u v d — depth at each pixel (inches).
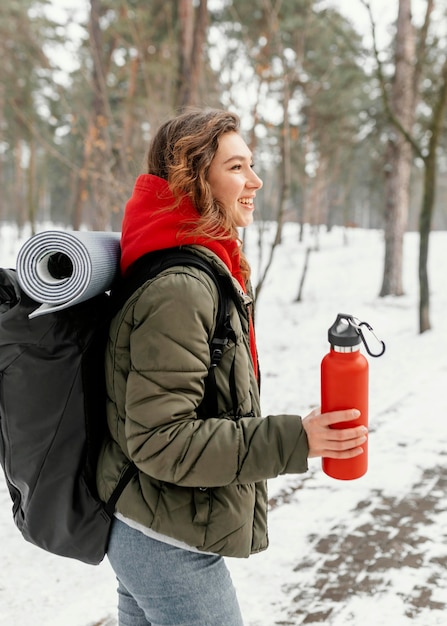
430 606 96.8
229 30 334.3
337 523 125.4
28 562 114.1
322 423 46.8
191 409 47.0
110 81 518.0
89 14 468.1
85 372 51.8
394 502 134.4
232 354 50.8
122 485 51.4
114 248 57.0
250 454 46.2
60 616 96.0
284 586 103.2
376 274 687.7
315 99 666.8
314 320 442.6
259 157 628.7
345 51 562.3
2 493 149.0
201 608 52.8
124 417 50.7
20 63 656.4
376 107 568.7
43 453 52.7
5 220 1817.2
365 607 96.8
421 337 333.1
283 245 1090.1
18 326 50.0
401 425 185.2
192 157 52.4
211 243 51.9
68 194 1561.3
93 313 53.1
